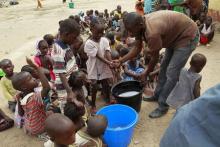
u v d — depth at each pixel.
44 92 3.22
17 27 11.59
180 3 5.98
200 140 0.85
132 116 3.13
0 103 4.47
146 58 4.68
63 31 2.86
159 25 3.08
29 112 3.34
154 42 3.09
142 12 8.96
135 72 4.49
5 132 3.68
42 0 21.25
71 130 2.12
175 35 3.27
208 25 6.65
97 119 2.70
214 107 0.81
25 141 3.45
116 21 9.30
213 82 4.68
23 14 15.61
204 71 5.14
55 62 2.96
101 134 2.74
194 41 3.34
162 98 3.68
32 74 3.80
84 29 9.86
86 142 2.66
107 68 3.93
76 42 4.41
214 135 0.82
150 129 3.51
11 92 4.09
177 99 3.33
